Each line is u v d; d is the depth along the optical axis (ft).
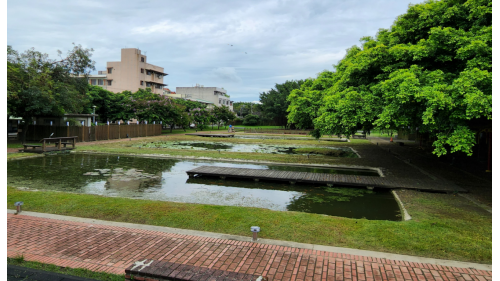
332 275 13.98
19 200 25.23
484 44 28.45
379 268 14.79
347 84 47.06
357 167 47.52
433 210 25.36
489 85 27.68
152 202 25.82
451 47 32.60
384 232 19.62
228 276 11.07
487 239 18.81
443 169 45.83
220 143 92.99
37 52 76.13
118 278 13.05
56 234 18.28
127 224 20.26
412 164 50.75
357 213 26.99
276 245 17.29
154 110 120.37
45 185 34.45
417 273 14.40
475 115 27.02
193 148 75.72
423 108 31.94
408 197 30.01
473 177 39.78
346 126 40.65
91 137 83.87
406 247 17.44
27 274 12.98
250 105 251.39
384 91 34.55
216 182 38.22
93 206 24.06
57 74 83.66
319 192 33.96
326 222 21.31
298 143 95.30
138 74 166.91
